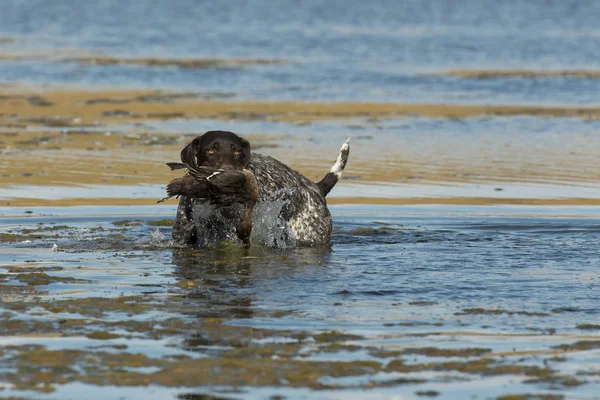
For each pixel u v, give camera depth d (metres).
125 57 120.69
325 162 58.88
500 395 20.84
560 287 30.12
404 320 26.27
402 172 55.97
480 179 53.75
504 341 24.39
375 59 118.19
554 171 56.09
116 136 68.88
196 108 82.56
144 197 48.97
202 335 24.81
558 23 169.12
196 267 33.50
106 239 38.78
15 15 180.38
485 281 31.02
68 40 142.38
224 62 115.44
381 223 43.09
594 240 38.78
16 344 23.97
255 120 76.31
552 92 91.75
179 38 144.12
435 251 36.53
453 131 70.81
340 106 83.81
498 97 89.06
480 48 130.00
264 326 25.66
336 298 28.75
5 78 101.94
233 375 21.89
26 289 29.72
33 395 20.70
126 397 20.62
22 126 73.25
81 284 30.55
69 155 61.12
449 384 21.44
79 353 23.33
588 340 24.47
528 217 44.19
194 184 32.69
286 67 110.44
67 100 87.25
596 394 20.92
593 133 69.50
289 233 38.28
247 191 34.06
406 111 80.75
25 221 42.72
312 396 20.72
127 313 26.86
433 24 166.62
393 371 22.20
